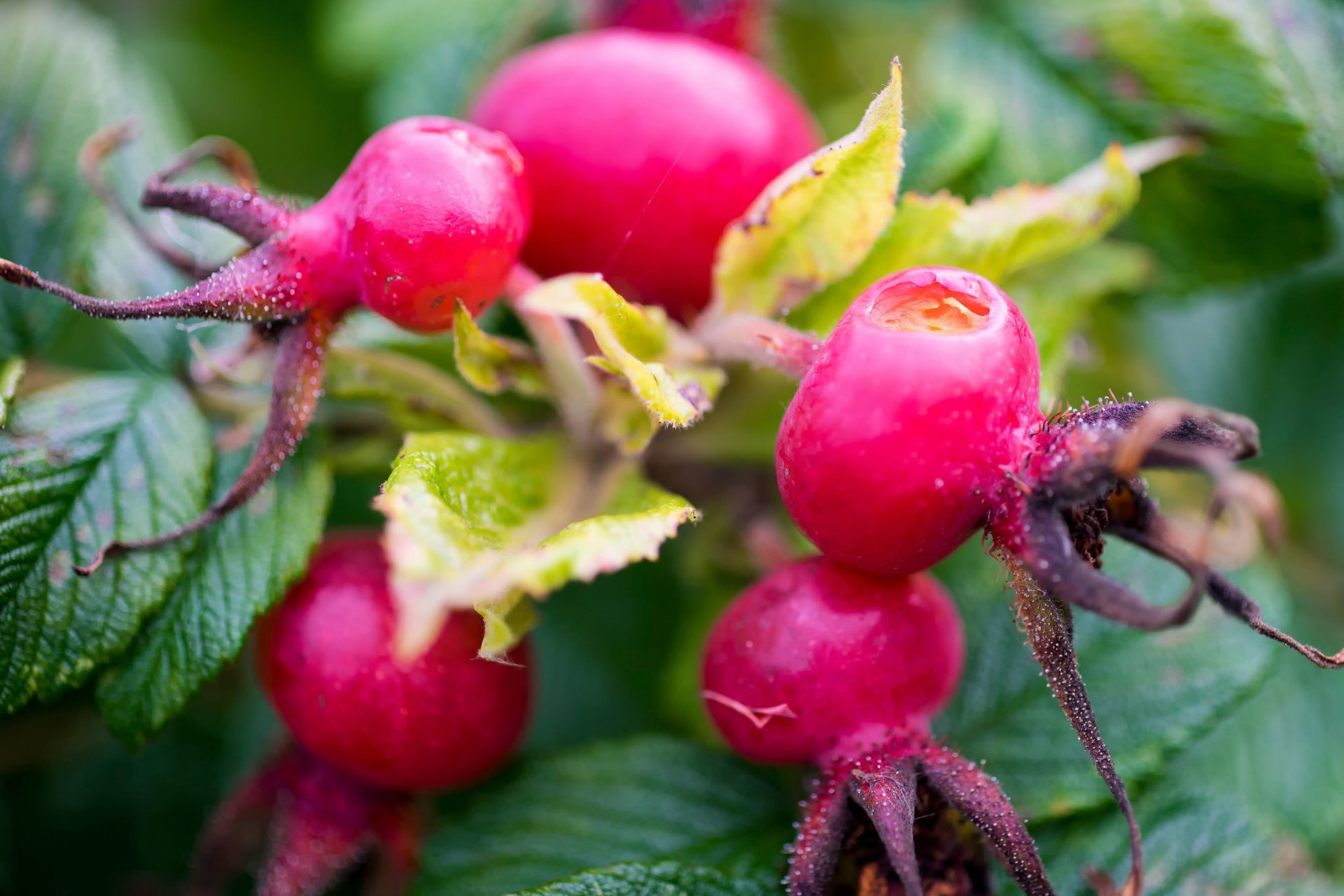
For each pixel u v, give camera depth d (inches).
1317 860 11.4
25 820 11.7
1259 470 12.6
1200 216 11.3
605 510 10.1
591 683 11.9
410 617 9.0
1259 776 11.6
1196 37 11.2
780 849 10.3
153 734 10.0
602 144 10.5
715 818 10.5
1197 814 10.5
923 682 9.8
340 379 10.4
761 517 11.1
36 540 10.0
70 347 11.9
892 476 9.2
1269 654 10.6
